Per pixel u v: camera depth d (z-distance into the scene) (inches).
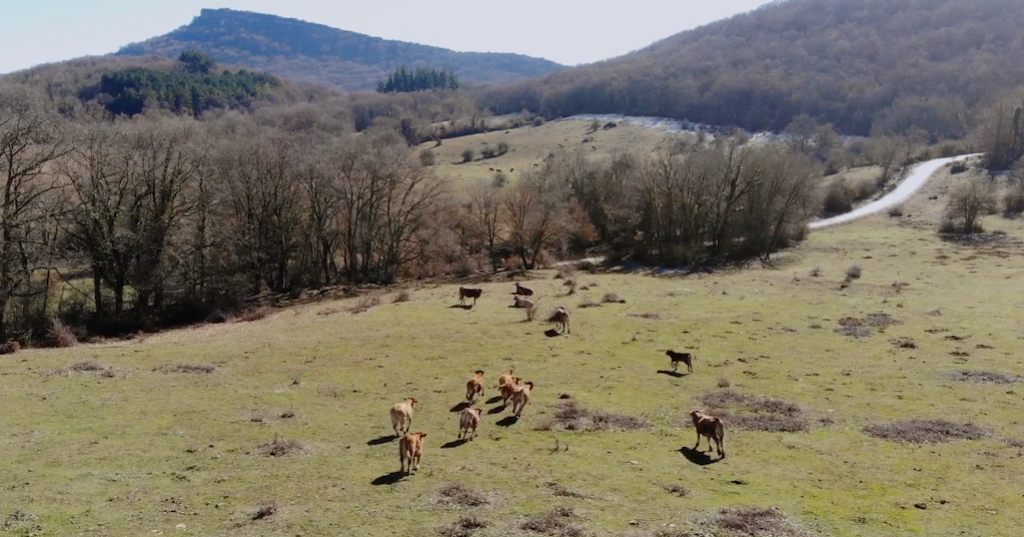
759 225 2935.5
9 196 1844.2
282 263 2598.4
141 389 1109.1
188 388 1123.3
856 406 1029.2
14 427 891.4
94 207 1998.0
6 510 625.9
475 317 1754.4
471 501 660.1
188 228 2283.5
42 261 1919.3
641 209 3088.1
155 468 756.6
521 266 2920.8
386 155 2758.4
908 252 2741.1
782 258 2795.3
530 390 1054.4
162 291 2180.1
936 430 909.2
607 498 677.3
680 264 2819.9
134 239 2053.4
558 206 2930.6
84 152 2043.6
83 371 1214.9
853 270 2326.5
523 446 855.7
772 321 1656.0
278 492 689.6
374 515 628.7
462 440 880.3
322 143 2999.5
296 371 1248.2
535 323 1658.5
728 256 2910.9
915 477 749.9
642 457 815.7
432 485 711.7
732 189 2918.3
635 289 2192.4
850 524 621.6
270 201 2573.8
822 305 1847.9
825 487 719.7
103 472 737.6
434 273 2869.1
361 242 2787.9
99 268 2049.7
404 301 2076.8
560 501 666.2
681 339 1486.2
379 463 784.3
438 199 2979.8
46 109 2132.1
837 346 1411.2
